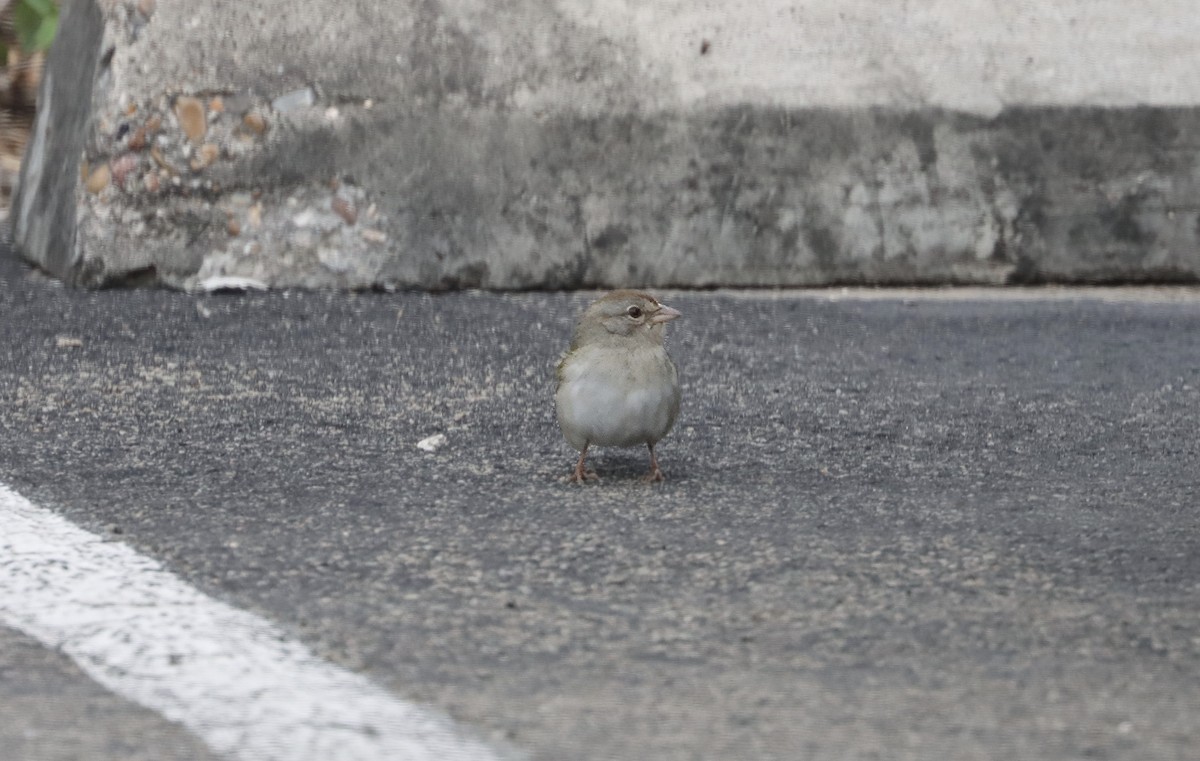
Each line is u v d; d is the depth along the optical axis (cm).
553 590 694
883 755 535
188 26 1373
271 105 1379
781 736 549
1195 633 653
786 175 1444
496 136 1408
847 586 705
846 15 1470
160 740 538
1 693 575
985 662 620
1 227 1670
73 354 1151
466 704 571
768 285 1448
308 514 802
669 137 1427
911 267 1465
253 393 1061
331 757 526
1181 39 1510
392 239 1393
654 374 845
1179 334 1302
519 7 1423
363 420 1002
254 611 660
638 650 626
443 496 841
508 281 1412
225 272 1374
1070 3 1503
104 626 640
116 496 827
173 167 1365
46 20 1888
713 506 830
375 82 1394
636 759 528
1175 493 872
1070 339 1277
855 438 984
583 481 875
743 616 665
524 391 1088
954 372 1166
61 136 1477
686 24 1443
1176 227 1495
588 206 1420
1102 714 572
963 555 752
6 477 859
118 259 1361
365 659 611
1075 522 812
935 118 1463
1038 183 1477
